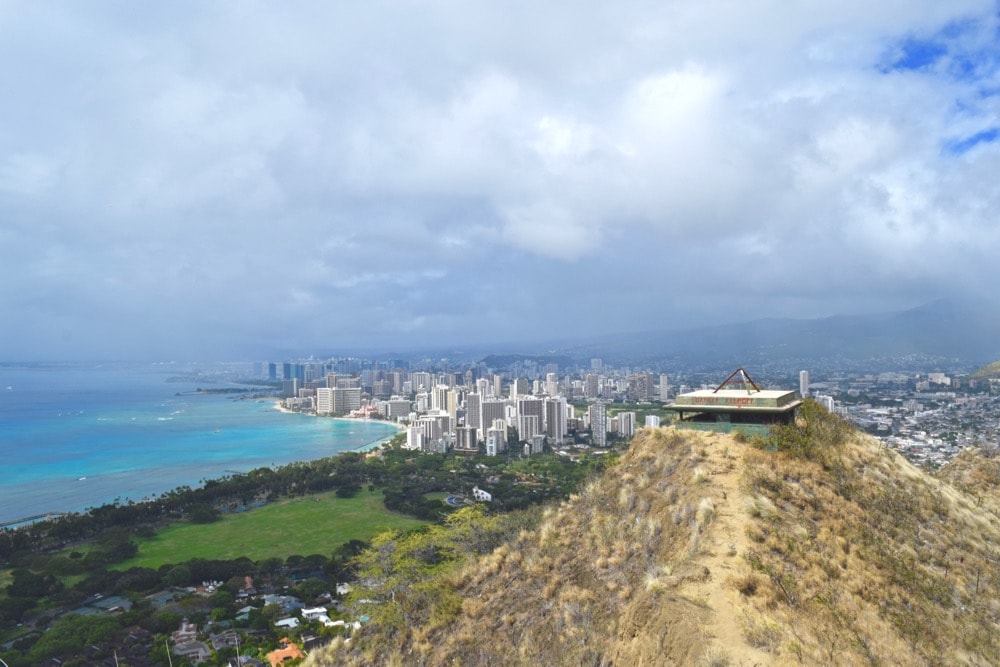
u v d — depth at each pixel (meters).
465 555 41.66
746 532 19.77
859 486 24.91
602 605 20.31
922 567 21.47
